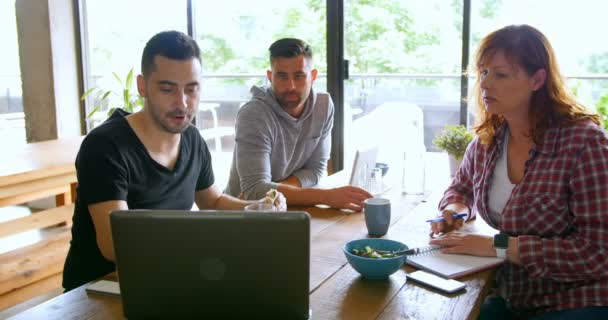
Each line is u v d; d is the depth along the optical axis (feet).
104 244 5.39
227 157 15.05
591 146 5.14
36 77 15.38
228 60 14.34
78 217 5.83
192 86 5.82
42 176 9.25
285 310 3.64
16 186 8.95
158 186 6.10
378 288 4.49
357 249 4.95
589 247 4.91
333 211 6.94
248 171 7.91
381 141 8.81
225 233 3.50
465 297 4.32
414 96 12.28
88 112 16.05
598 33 10.71
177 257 3.56
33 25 15.12
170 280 3.61
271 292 3.59
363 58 12.53
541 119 5.49
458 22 11.61
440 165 10.06
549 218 5.36
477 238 5.22
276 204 6.29
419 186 8.33
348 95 12.80
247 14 13.76
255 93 8.52
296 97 8.38
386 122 12.39
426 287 4.51
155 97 5.75
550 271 4.96
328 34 12.44
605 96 10.70
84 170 5.50
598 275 4.90
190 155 6.57
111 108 15.08
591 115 5.48
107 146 5.57
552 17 10.91
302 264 3.55
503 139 5.94
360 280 4.65
